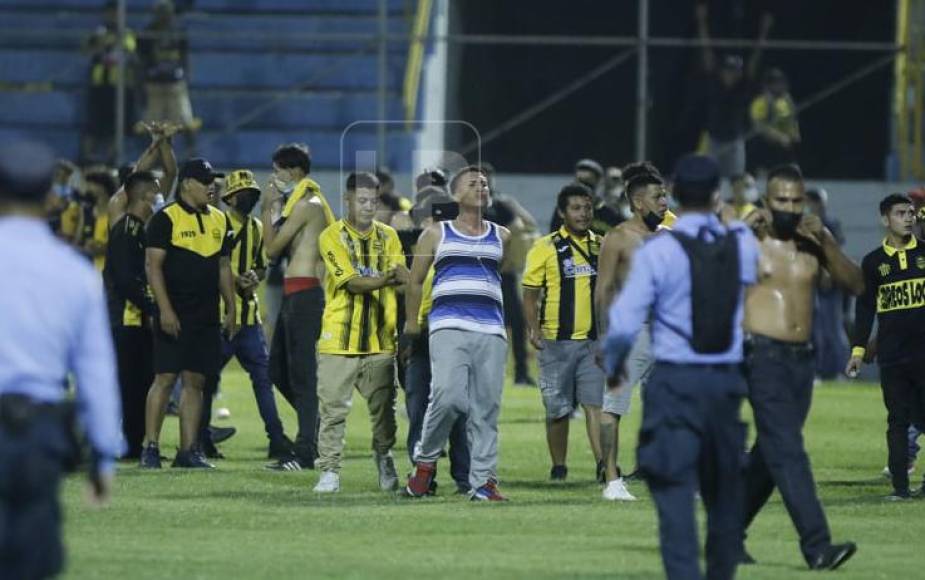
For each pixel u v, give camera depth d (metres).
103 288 40.72
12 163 17.70
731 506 22.44
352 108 73.81
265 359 41.16
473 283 33.19
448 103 72.06
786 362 25.75
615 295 33.50
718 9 73.81
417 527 29.97
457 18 73.06
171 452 42.78
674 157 71.56
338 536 28.84
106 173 53.94
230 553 26.88
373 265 34.34
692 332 22.00
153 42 71.56
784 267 25.95
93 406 17.66
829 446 45.69
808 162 73.31
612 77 71.75
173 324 38.38
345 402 34.88
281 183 40.75
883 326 35.78
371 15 75.19
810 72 73.06
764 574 25.42
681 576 21.64
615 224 45.25
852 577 25.27
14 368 17.44
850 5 74.50
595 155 71.88
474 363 33.34
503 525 30.34
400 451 44.22
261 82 74.62
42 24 76.88
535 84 71.81
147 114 71.44
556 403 37.78
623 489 34.38
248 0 75.94
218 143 73.69
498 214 59.94
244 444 45.28
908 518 32.56
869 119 73.12
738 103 71.44
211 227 38.56
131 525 29.88
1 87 76.12
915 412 35.94
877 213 70.00
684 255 22.06
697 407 21.95
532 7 72.88
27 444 17.19
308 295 38.97
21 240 17.67
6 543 17.14
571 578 24.84
